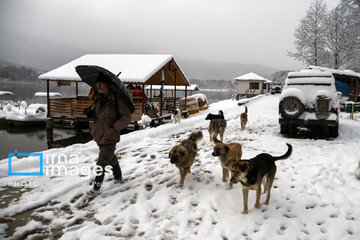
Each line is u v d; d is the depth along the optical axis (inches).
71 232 126.6
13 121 684.7
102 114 166.7
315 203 155.6
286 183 184.5
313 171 205.3
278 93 1772.9
